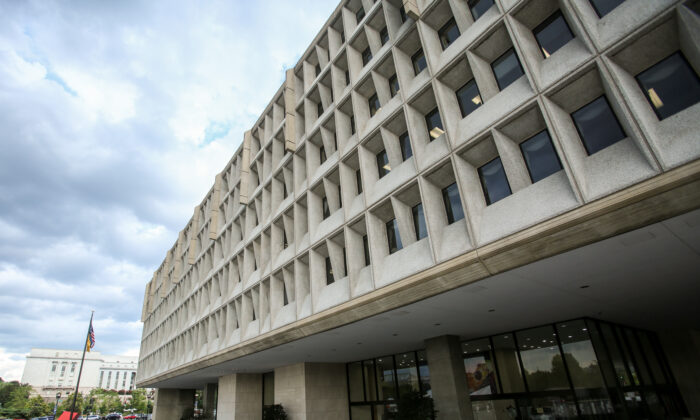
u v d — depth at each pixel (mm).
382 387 22344
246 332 23516
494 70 13156
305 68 23469
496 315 14289
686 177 7410
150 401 96812
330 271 18562
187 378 36469
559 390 14812
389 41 16750
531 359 15938
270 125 27484
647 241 8719
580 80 9922
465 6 14242
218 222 33531
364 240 16703
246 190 28062
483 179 12547
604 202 8438
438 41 15047
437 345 17297
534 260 9672
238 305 25500
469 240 11469
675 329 22422
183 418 41000
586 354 14430
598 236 8625
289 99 23734
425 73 14781
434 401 16766
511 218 10562
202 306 31969
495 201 12008
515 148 11602
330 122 20094
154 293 53500
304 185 20750
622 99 8758
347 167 17984
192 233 38469
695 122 7793
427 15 14992
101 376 160875
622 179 8508
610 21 9555
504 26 12133
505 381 16547
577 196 9023
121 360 169500
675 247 9078
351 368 25188
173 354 37719
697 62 8195
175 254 46000
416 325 15477
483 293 11836
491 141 11930
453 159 12391
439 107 13375
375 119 16641
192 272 37219
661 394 18516
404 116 15367
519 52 11258
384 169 16859
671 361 21953
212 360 26234
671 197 7648
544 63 11016
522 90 11305
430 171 13203
